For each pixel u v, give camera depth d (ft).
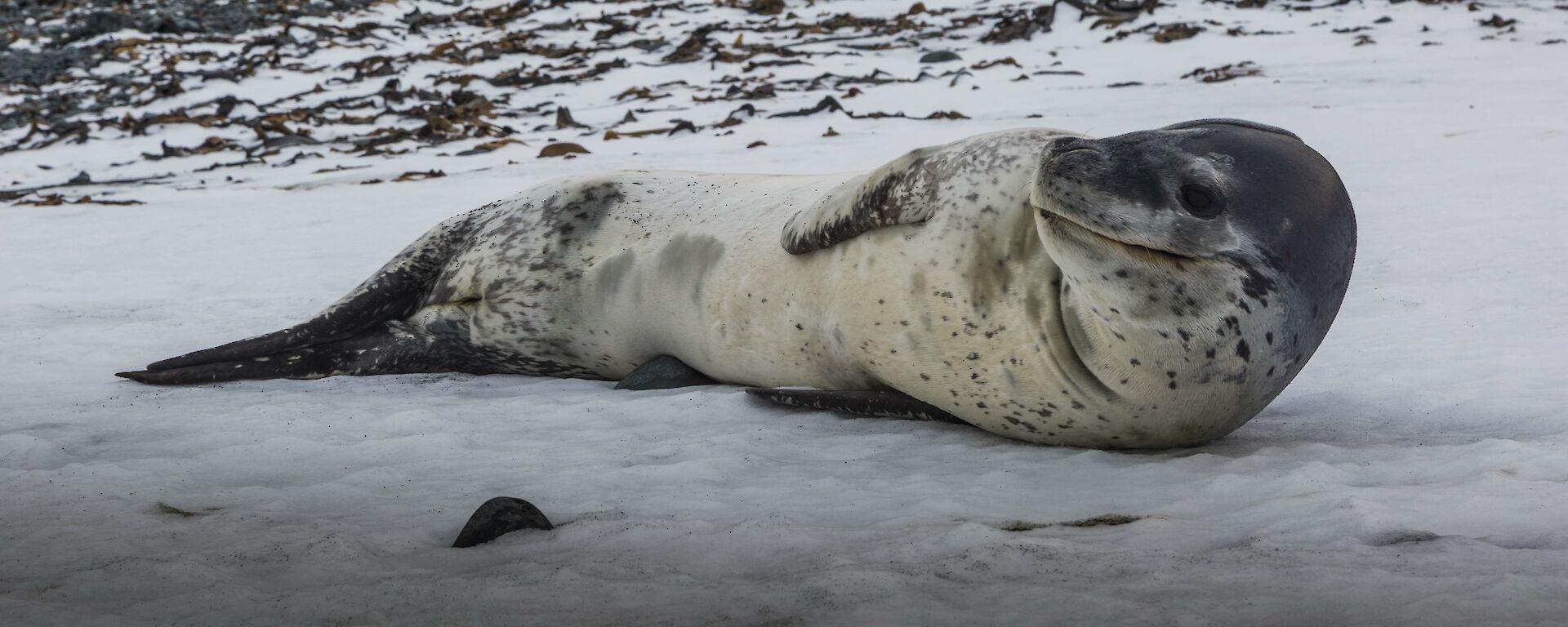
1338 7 208.74
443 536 22.88
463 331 40.32
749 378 36.22
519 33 236.84
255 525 23.26
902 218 31.04
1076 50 186.80
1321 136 92.68
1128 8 208.95
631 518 23.62
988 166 30.35
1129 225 25.32
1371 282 49.21
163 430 32.22
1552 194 64.28
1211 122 28.73
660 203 38.09
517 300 38.91
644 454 29.48
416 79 192.03
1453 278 48.73
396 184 98.68
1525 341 38.78
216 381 39.52
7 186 120.37
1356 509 21.91
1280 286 26.73
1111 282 26.22
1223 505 24.03
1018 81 158.92
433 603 18.44
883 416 33.40
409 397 37.11
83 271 65.87
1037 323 28.94
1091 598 17.93
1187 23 199.21
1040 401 29.84
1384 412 32.58
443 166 114.32
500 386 38.88
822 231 32.35
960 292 30.17
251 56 208.54
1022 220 29.66
